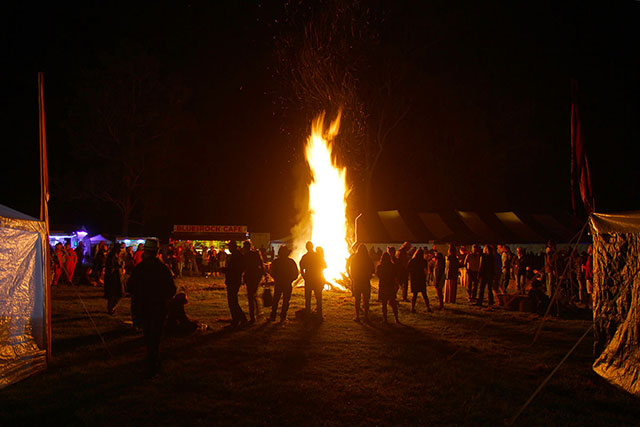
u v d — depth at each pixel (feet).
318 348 26.12
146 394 18.56
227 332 30.45
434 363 23.15
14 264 20.92
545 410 17.40
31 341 21.59
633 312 20.81
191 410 16.93
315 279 35.58
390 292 34.09
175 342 27.40
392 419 16.56
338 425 15.98
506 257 56.44
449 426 15.99
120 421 16.05
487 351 26.07
